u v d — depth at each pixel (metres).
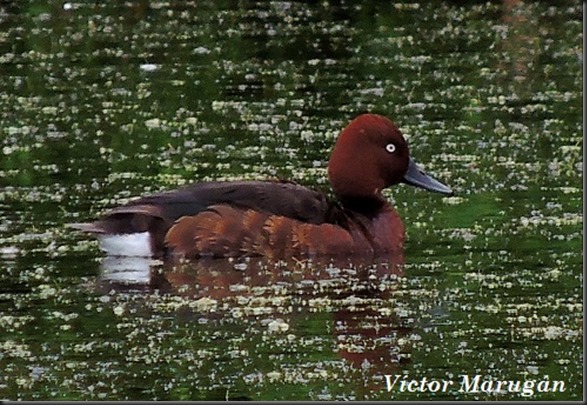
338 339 13.22
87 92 22.12
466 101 21.53
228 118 20.61
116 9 27.97
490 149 19.19
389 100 21.61
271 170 18.16
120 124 20.31
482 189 17.55
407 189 17.95
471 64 23.92
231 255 15.59
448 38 25.67
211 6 28.33
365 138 16.31
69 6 27.98
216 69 23.50
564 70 23.52
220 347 13.05
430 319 13.72
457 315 13.80
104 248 15.57
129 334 13.35
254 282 14.85
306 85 22.47
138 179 17.83
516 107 21.20
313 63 23.92
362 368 12.60
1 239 15.89
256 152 18.94
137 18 27.34
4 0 28.25
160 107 21.25
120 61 24.08
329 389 12.14
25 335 13.34
